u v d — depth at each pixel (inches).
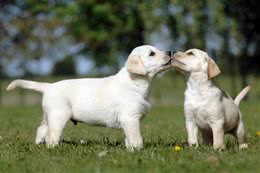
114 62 1184.8
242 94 390.9
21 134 472.4
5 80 1534.2
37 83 371.2
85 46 1232.8
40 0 1185.4
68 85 362.3
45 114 368.2
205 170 281.6
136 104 345.7
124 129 346.6
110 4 1154.7
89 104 353.1
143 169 286.7
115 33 1158.3
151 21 1013.2
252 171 280.4
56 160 316.5
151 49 352.5
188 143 366.6
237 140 393.4
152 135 460.4
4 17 1234.0
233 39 1050.7
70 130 514.3
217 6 978.1
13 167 301.4
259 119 617.3
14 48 1236.5
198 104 356.5
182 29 1005.8
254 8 1103.6
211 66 358.9
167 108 834.8
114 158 316.5
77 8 1160.2
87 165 298.5
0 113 759.7
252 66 1216.8
